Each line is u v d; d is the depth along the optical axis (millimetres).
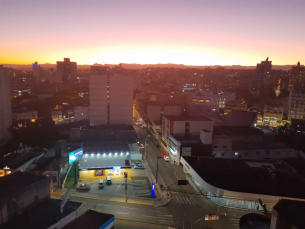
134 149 90375
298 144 99875
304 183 57719
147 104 143125
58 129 104312
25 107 139125
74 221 37781
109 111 110250
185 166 70125
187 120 91562
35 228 35719
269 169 64188
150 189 63312
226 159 72500
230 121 130750
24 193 39000
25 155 75125
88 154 71062
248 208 54062
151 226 47594
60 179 65750
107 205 54875
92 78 106812
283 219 32156
